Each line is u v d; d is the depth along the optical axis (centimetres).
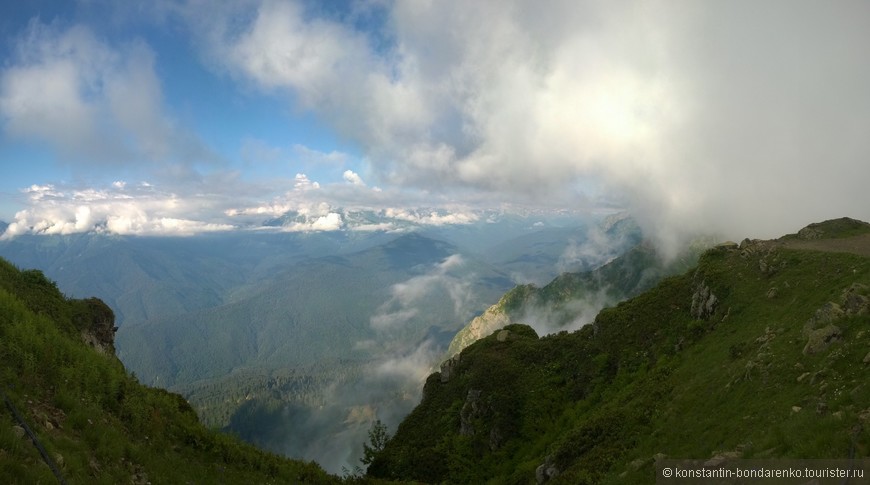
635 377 4772
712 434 2381
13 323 1911
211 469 1964
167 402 2498
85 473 1264
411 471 5669
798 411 1881
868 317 2294
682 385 3456
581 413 5009
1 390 1383
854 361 2028
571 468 3247
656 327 5334
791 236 5184
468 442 5644
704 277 4997
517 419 5575
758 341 3169
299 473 2631
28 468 1087
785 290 3875
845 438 1412
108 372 2097
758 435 1936
